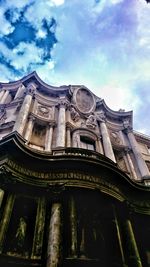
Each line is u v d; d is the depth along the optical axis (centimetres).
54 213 1180
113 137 2614
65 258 1031
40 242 1087
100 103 2806
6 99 2545
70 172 1395
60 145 1819
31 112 2097
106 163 1451
